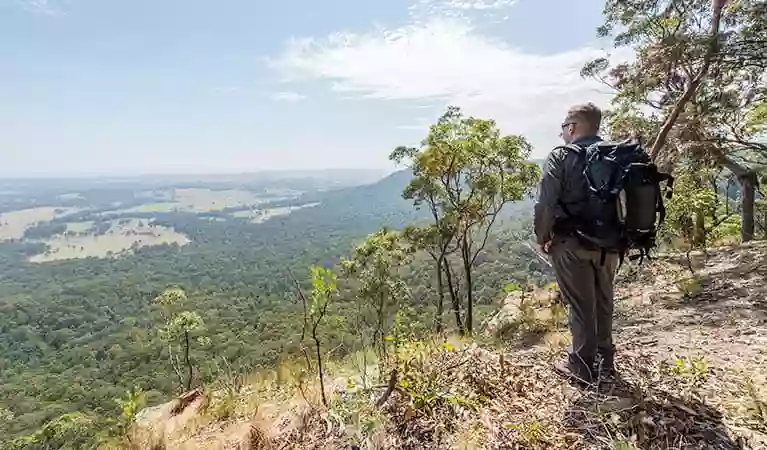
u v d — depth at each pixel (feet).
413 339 10.11
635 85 28.94
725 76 27.76
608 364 8.14
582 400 7.48
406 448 6.69
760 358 8.99
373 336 12.62
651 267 19.67
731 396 7.44
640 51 29.37
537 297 17.02
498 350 10.44
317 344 9.88
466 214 50.78
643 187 6.86
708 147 28.68
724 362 8.98
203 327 54.60
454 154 48.34
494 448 6.45
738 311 12.06
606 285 8.01
